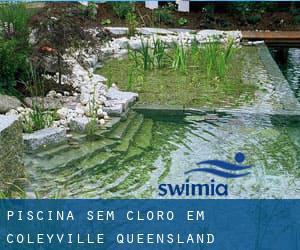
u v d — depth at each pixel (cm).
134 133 614
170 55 1014
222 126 652
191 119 673
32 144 535
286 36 1234
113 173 520
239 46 1155
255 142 605
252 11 1366
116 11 1295
